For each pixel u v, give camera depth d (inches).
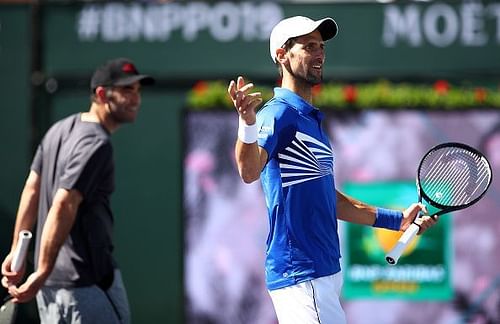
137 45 1175.6
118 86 738.8
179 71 1171.3
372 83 1165.1
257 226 1145.4
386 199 1136.8
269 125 592.4
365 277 1133.1
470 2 1163.9
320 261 601.0
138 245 1166.3
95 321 709.3
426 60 1167.0
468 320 1135.6
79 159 694.5
